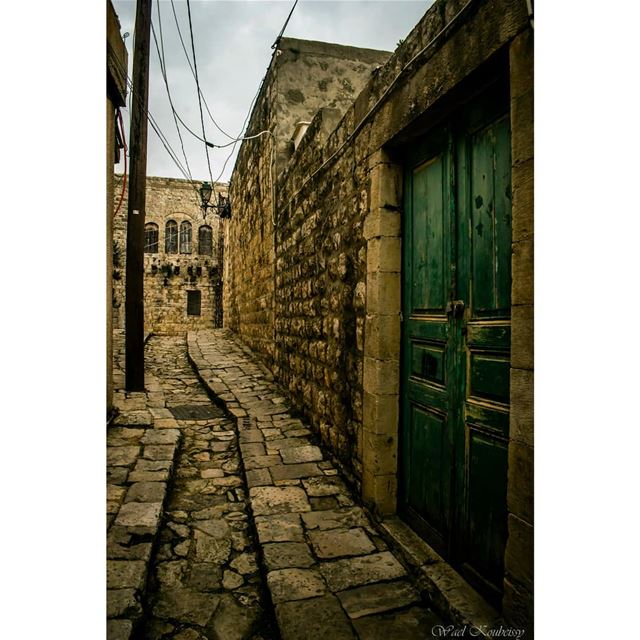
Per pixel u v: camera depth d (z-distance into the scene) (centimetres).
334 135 357
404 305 268
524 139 148
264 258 767
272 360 697
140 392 587
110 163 379
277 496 306
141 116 571
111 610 186
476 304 197
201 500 319
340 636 181
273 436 423
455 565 211
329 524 270
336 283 353
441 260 226
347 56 677
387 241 268
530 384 146
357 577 219
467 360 203
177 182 2041
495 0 163
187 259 2009
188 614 205
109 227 393
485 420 189
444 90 196
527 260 147
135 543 239
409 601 203
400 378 271
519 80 151
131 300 588
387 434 271
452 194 215
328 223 375
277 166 650
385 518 268
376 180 271
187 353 954
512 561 154
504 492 178
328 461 365
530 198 146
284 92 647
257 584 227
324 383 393
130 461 349
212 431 464
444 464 222
